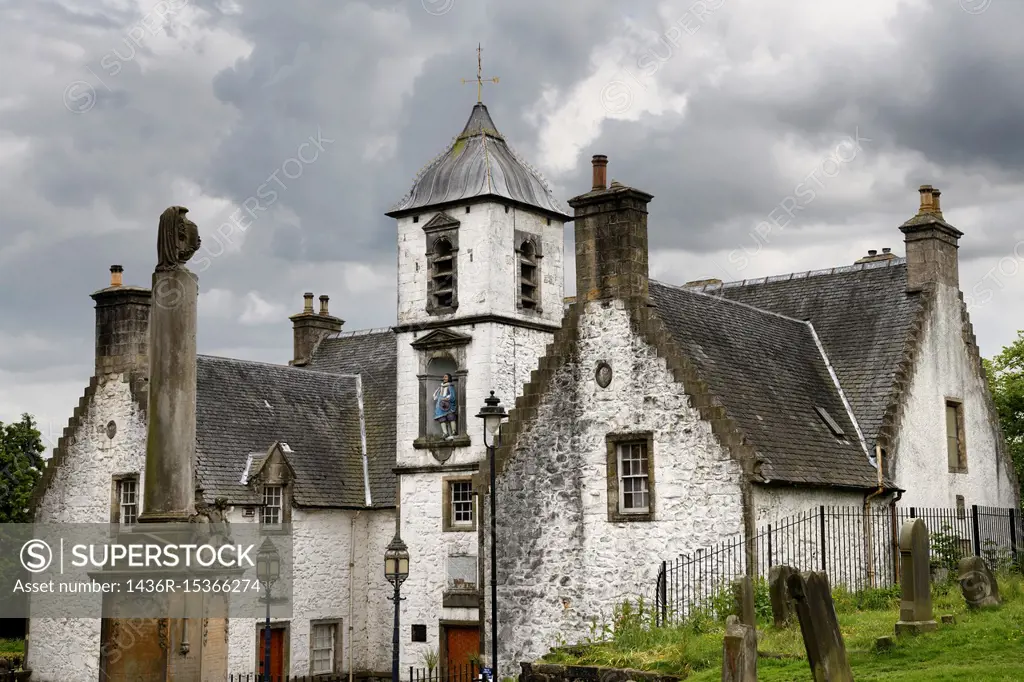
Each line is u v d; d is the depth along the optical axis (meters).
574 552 30.81
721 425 28.98
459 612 40.50
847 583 30.38
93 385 42.09
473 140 44.00
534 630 31.11
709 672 21.97
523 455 31.91
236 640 38.72
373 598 43.31
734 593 24.28
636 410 30.30
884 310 37.38
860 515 31.02
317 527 42.25
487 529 32.34
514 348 42.12
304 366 51.16
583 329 31.42
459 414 41.62
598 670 24.56
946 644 20.83
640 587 29.70
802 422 32.28
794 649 21.92
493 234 41.91
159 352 21.03
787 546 29.17
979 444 38.31
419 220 43.38
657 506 29.69
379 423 46.16
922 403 35.62
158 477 20.78
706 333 32.62
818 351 37.19
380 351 49.06
